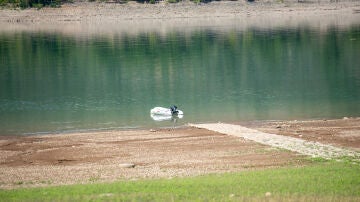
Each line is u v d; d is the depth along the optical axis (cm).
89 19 17075
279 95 7381
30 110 6700
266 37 13212
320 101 6994
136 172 4188
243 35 13638
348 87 7788
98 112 6575
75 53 11188
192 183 3703
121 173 4166
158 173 4141
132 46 12031
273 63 9812
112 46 12100
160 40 12950
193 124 5853
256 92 7575
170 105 6894
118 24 16462
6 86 8150
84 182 3941
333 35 13225
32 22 17000
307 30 14412
